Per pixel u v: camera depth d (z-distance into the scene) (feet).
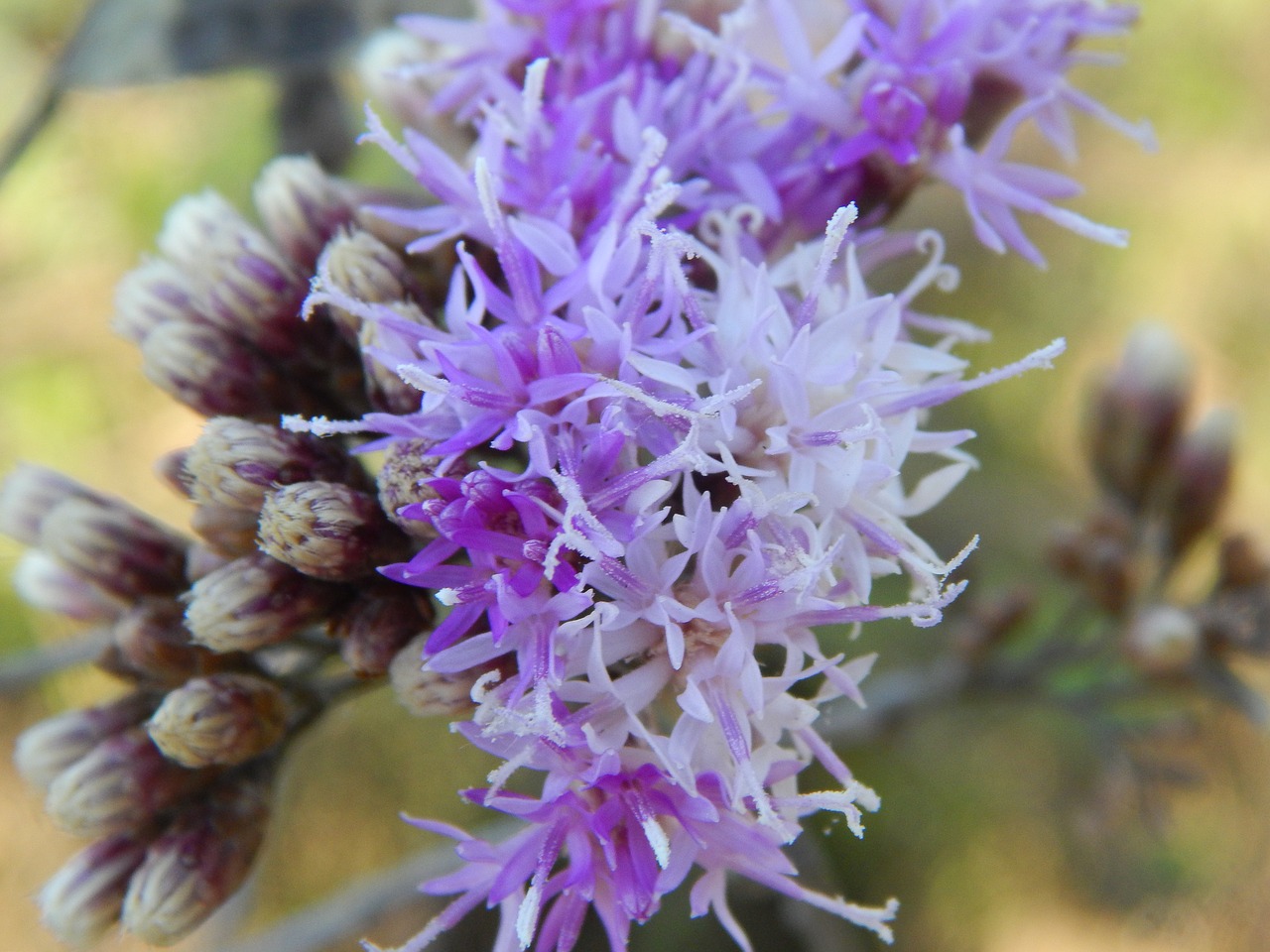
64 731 0.19
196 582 0.18
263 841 0.19
